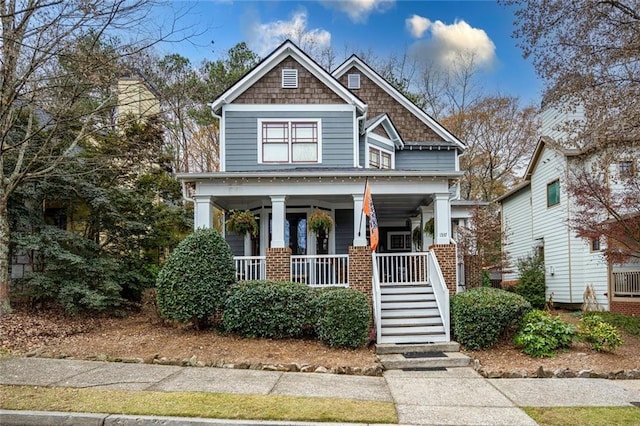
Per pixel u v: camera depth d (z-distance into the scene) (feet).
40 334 32.19
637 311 49.29
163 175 55.26
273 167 49.70
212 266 35.01
